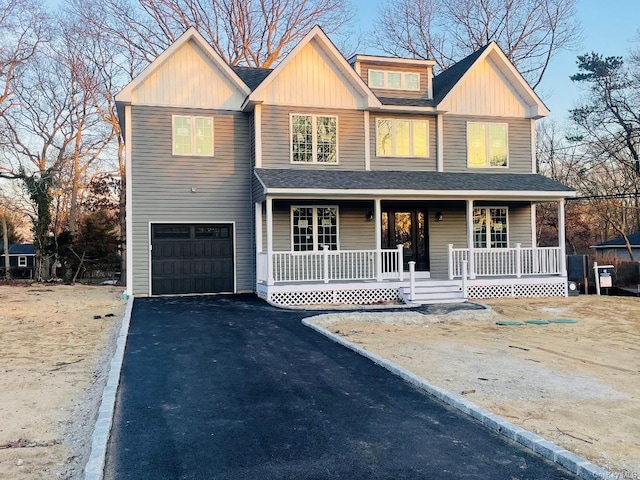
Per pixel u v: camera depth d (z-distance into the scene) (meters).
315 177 15.70
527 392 6.76
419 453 4.74
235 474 4.31
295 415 5.73
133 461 4.55
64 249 26.91
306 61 16.89
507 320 13.16
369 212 17.41
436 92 19.16
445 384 7.00
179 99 16.36
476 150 18.44
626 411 6.05
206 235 16.61
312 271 15.45
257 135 16.22
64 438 5.17
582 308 15.19
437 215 18.00
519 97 18.94
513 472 4.37
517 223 18.86
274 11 29.91
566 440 5.07
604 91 31.73
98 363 8.27
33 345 9.66
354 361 8.19
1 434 5.25
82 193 37.03
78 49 28.62
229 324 11.28
